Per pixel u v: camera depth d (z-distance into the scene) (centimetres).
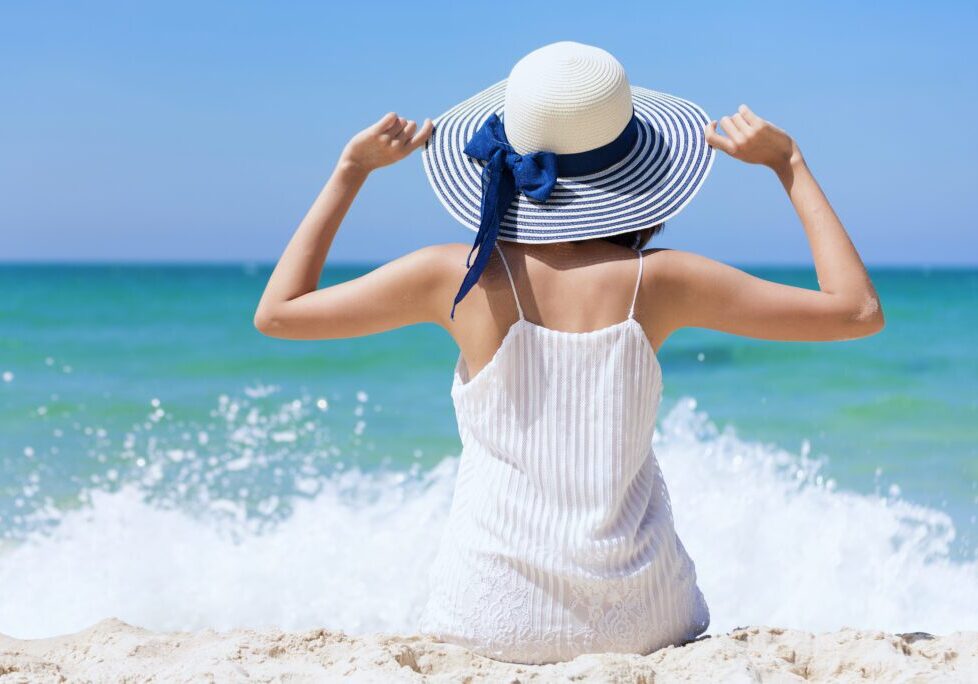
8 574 447
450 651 202
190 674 202
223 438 798
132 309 2494
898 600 427
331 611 418
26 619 405
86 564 458
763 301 202
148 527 511
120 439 779
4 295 3241
